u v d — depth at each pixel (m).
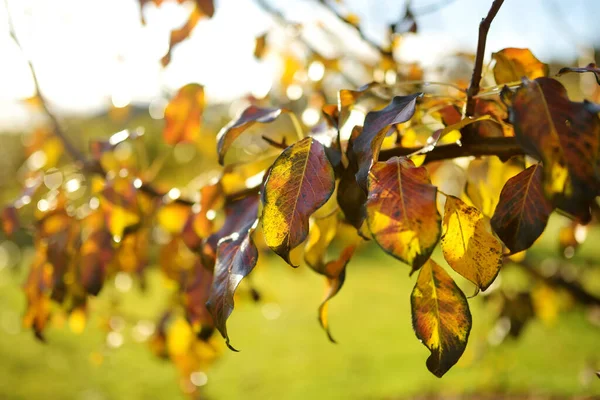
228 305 0.54
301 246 0.85
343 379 3.76
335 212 0.65
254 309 5.61
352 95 0.61
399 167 0.51
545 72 0.63
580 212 0.47
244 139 1.18
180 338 1.00
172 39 0.86
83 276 0.80
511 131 0.61
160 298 5.10
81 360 4.18
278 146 0.69
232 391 3.67
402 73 0.98
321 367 4.02
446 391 3.28
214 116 1.26
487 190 0.67
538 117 0.48
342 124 0.58
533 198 0.53
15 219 0.89
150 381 3.80
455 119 0.63
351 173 0.58
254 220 0.59
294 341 4.66
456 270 0.53
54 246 0.84
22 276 6.32
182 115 0.83
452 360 0.52
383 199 0.50
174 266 0.95
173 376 3.88
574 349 3.66
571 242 0.91
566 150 0.47
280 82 1.21
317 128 0.60
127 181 0.81
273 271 7.20
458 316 0.52
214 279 0.57
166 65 0.87
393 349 4.34
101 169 0.91
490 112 0.62
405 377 3.68
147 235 0.98
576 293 1.38
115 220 0.79
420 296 0.53
